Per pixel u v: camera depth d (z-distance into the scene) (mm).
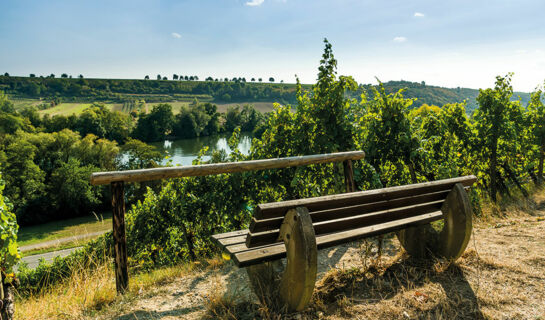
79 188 53000
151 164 67250
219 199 6531
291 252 2438
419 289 3006
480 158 9859
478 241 4391
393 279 3232
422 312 2654
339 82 6270
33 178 53156
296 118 6551
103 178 3014
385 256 4016
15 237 3336
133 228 8016
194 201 6688
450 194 3354
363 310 2707
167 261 7254
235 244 2883
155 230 7602
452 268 3352
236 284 3508
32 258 30797
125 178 3121
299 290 2430
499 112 9555
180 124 136875
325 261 4008
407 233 3727
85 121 98938
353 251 4289
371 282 3193
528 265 3445
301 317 2625
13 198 48688
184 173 3303
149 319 2803
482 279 3160
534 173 12680
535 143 12047
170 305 3086
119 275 3293
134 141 69188
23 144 53938
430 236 3543
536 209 7332
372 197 2764
